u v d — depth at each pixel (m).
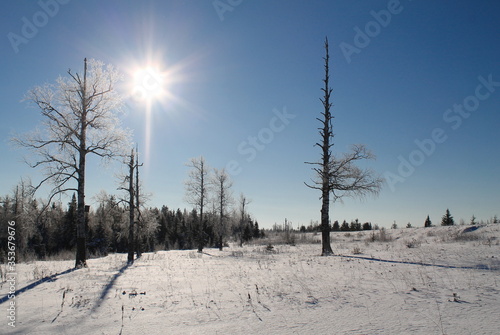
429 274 8.34
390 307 5.39
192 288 7.68
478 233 22.19
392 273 8.82
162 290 7.53
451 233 25.30
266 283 7.98
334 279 8.23
